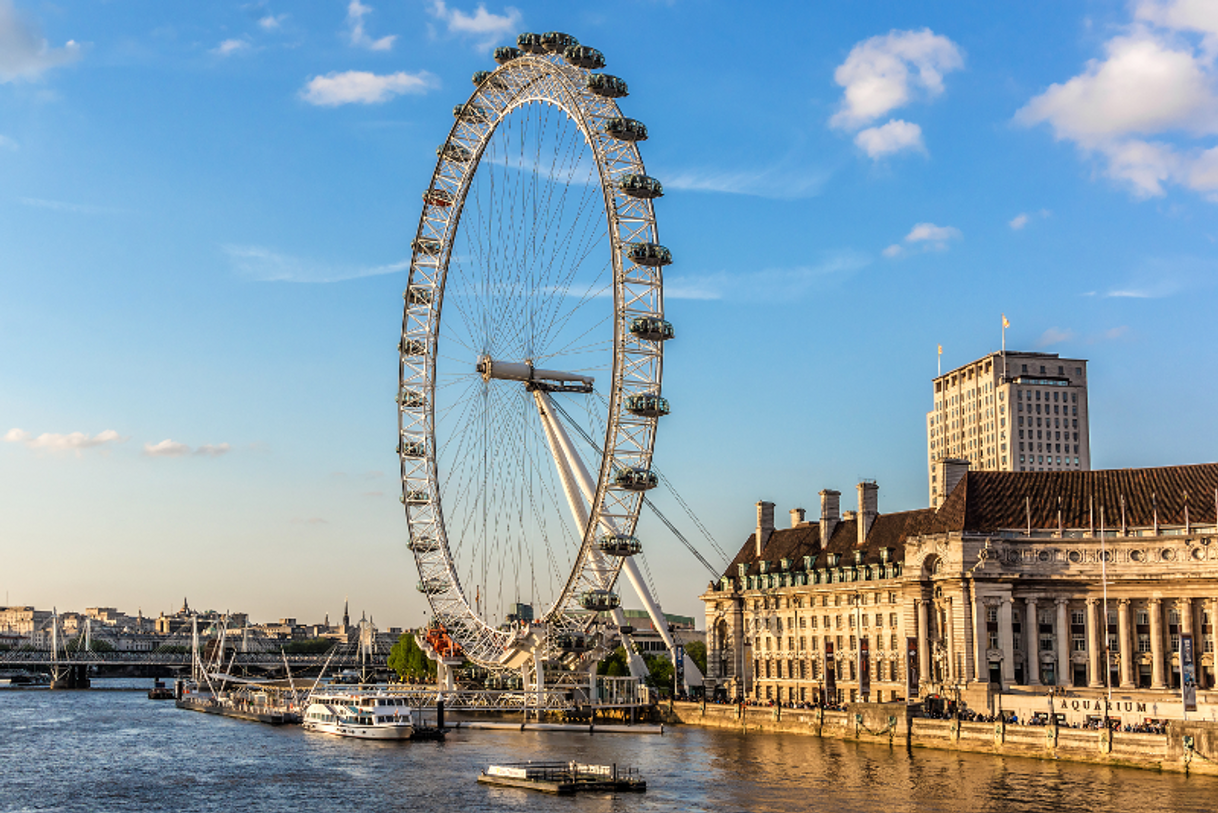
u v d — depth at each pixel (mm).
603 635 195875
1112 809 108938
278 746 171375
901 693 192125
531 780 125875
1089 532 180875
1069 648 177625
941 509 193125
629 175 163375
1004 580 178125
